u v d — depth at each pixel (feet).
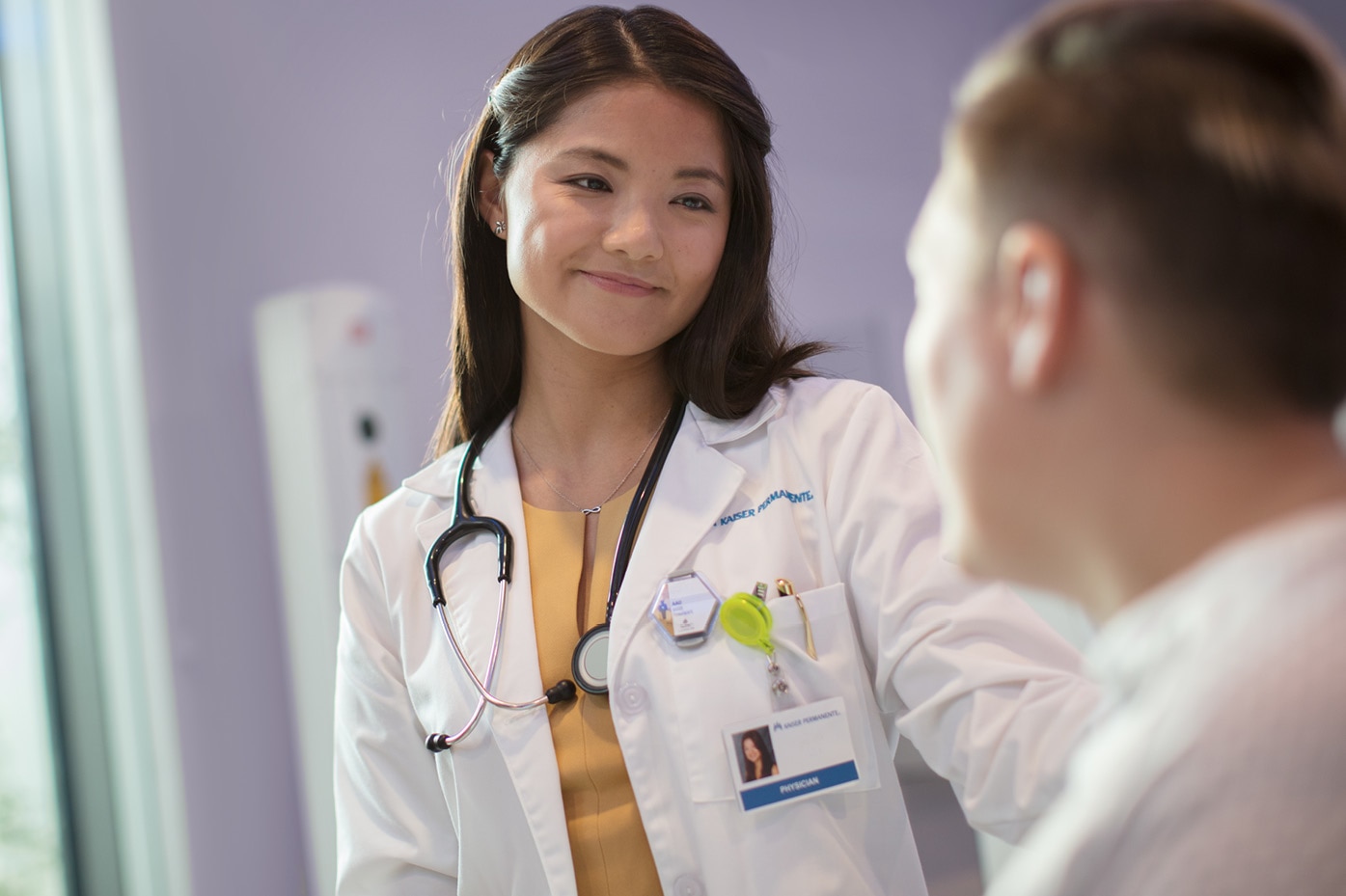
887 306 14.51
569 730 4.00
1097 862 1.50
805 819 3.70
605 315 4.08
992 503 1.83
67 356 10.75
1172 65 1.65
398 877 4.26
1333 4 15.05
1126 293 1.63
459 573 4.36
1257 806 1.39
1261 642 1.46
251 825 10.57
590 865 3.90
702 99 4.16
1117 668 1.71
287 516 10.48
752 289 4.38
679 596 3.96
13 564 10.37
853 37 14.73
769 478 4.22
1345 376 1.61
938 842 10.47
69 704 10.55
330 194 11.48
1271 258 1.56
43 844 10.31
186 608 10.45
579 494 4.48
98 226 10.68
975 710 3.45
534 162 4.18
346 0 11.71
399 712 4.39
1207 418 1.63
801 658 3.84
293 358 10.47
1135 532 1.71
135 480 10.48
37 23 10.83
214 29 11.01
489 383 4.81
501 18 12.60
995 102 1.77
